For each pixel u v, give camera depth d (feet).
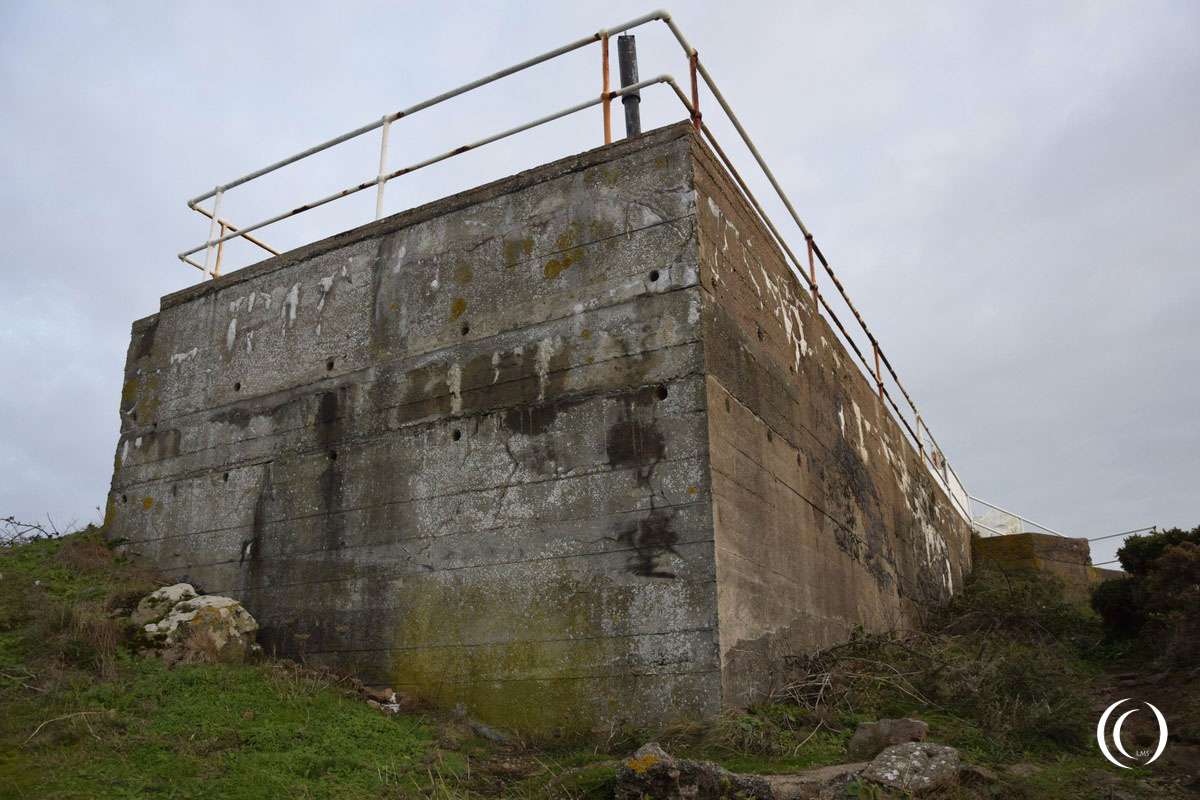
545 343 25.94
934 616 47.85
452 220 29.09
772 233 31.71
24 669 22.18
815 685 24.21
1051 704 22.35
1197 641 28.58
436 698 24.49
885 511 42.73
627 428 23.89
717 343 24.59
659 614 22.07
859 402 41.14
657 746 17.13
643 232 25.32
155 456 34.37
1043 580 54.80
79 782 16.40
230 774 17.47
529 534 24.47
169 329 36.04
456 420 26.81
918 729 19.20
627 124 30.19
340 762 18.63
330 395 29.94
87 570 31.22
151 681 22.52
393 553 26.76
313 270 32.07
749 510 24.76
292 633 27.99
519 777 19.44
